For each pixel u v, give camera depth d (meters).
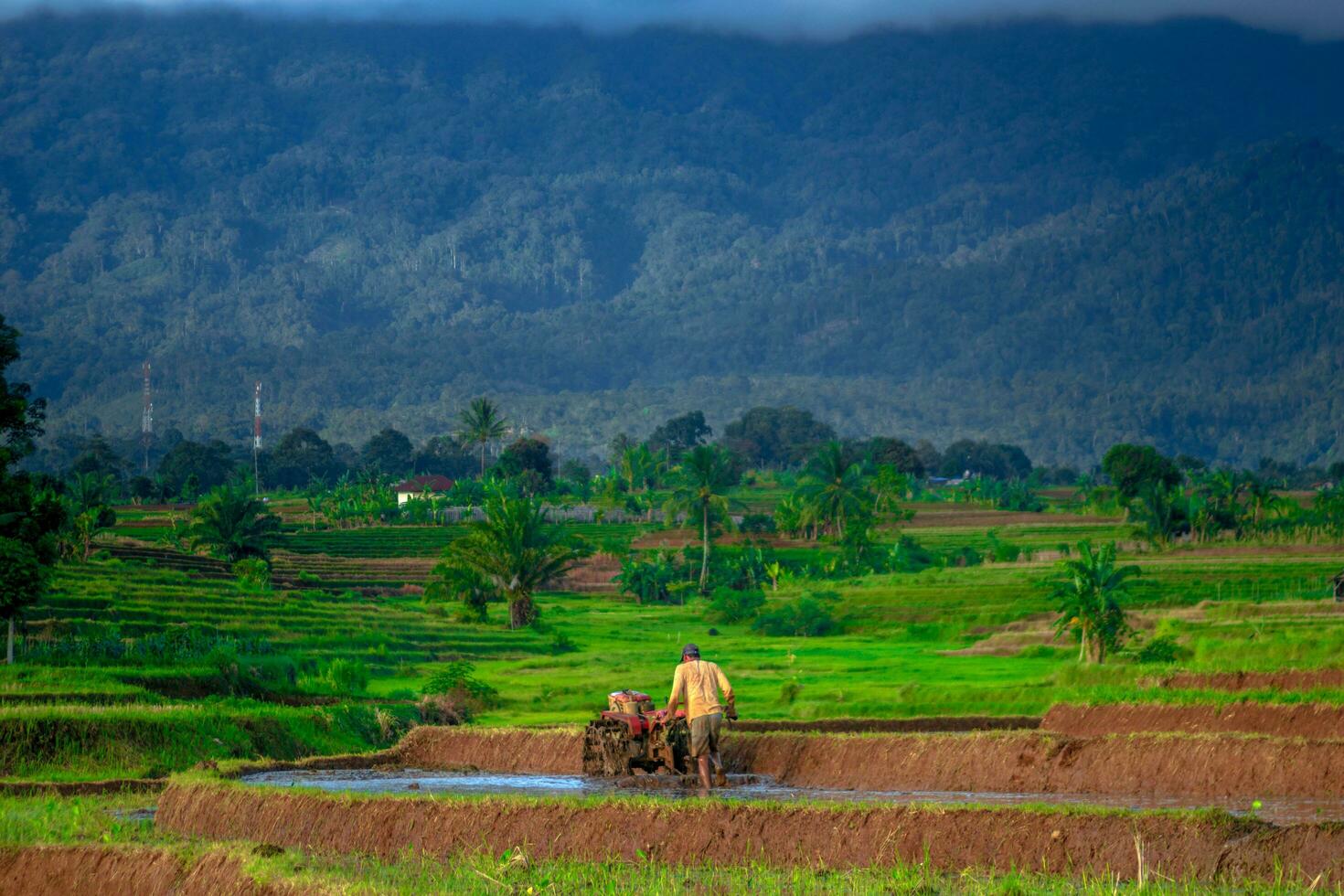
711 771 80.31
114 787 86.69
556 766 89.38
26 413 170.12
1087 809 58.00
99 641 172.88
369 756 94.69
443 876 56.28
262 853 56.41
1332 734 93.44
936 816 58.44
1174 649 182.88
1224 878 52.78
